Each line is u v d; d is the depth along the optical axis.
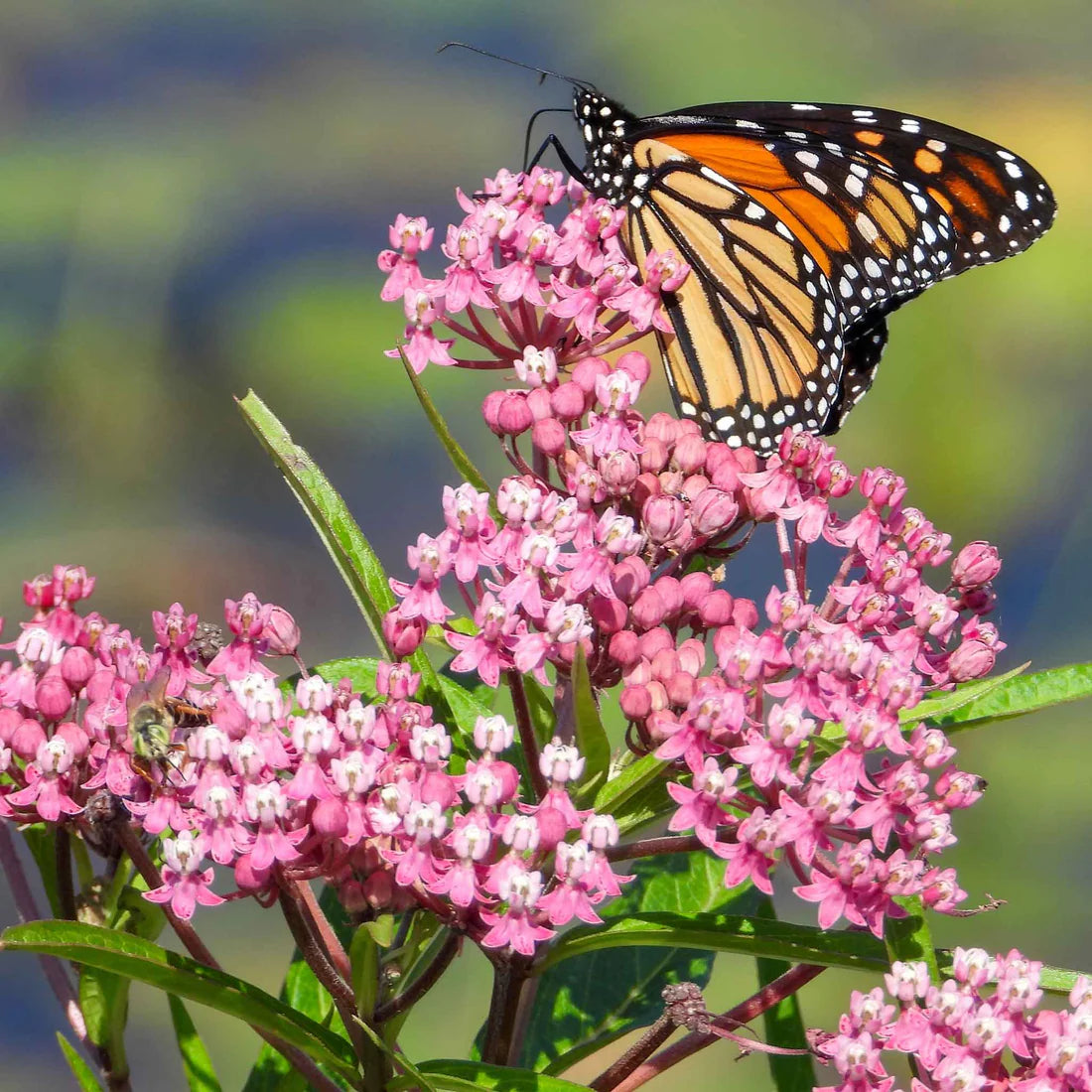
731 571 1.68
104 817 1.10
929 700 1.12
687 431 1.13
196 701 1.11
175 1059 1.46
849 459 2.09
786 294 1.15
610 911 1.15
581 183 1.15
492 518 1.12
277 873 1.09
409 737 1.10
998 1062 1.09
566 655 1.11
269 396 2.25
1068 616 1.86
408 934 1.11
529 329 1.14
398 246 1.14
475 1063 1.10
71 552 2.03
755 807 1.11
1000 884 1.57
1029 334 2.20
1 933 1.09
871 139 1.14
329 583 2.08
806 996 1.45
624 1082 1.10
